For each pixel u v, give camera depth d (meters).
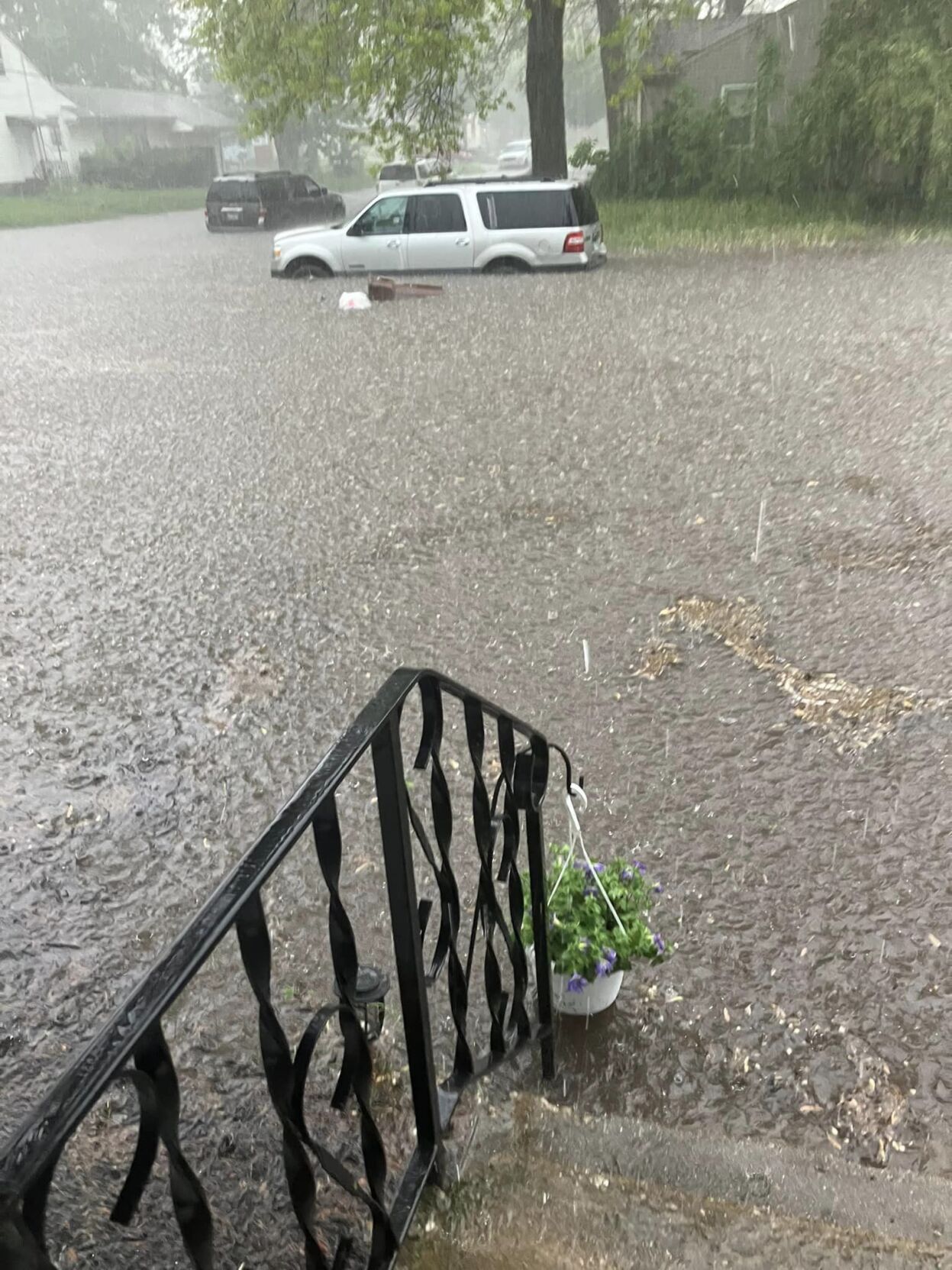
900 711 4.38
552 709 4.59
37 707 4.79
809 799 3.88
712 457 7.84
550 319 13.61
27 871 3.72
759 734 4.30
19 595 5.96
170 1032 2.96
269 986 1.22
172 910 3.53
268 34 21.36
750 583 5.67
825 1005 2.99
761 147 24.09
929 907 3.32
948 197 20.88
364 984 1.87
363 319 14.23
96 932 3.44
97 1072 0.95
